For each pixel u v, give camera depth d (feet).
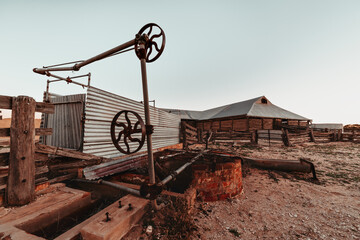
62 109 16.87
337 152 32.12
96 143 13.10
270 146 40.60
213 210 10.59
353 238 7.93
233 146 37.50
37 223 7.19
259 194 13.32
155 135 23.25
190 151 18.51
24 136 8.08
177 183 13.04
